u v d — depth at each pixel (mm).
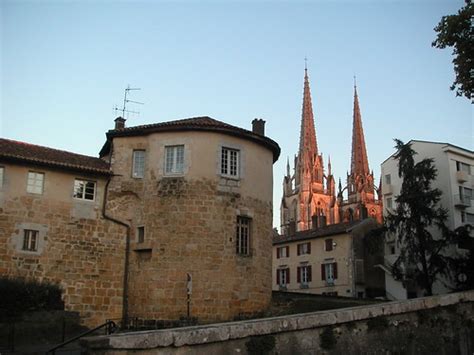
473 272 36938
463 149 47781
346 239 48219
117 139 24234
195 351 10477
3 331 18016
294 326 12008
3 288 19031
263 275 23781
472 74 21797
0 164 20891
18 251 20531
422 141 48625
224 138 23547
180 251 21938
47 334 18953
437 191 39188
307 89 122125
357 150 117562
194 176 22688
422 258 38031
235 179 23531
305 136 116875
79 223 22219
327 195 111125
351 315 13180
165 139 23422
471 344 15812
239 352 11102
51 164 21688
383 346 13695
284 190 117188
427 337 14805
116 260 22688
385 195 52469
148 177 23375
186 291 21484
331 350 12586
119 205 23484
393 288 46406
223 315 21781
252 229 23719
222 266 22219
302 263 52812
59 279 21156
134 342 9750
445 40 21828
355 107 122562
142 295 22109
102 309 21844
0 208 20500
